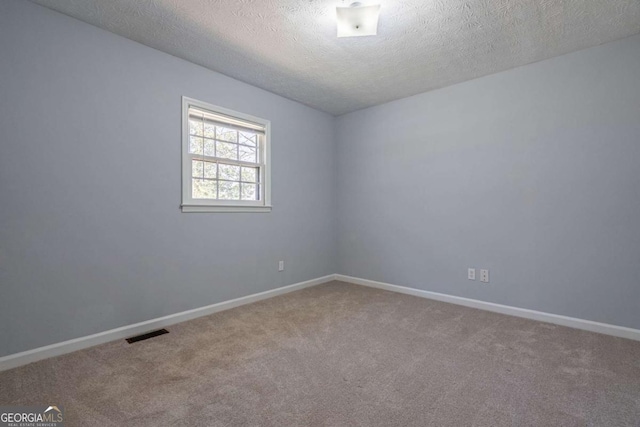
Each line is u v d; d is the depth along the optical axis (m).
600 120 2.44
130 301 2.41
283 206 3.64
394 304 3.20
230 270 3.10
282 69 2.90
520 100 2.82
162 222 2.60
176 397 1.59
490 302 3.01
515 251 2.86
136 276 2.45
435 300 3.35
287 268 3.69
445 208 3.31
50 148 2.05
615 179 2.38
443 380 1.75
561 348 2.15
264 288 3.43
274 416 1.45
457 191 3.22
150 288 2.53
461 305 3.17
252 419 1.42
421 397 1.59
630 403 1.53
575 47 2.48
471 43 2.42
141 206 2.48
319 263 4.13
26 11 1.96
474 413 1.46
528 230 2.79
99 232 2.26
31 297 1.97
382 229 3.87
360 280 4.10
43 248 2.02
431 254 3.43
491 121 2.99
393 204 3.76
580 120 2.52
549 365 1.91
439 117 3.36
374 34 2.10
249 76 3.06
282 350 2.13
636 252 2.30
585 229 2.51
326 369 1.88
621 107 2.36
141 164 2.47
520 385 1.70
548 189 2.68
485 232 3.04
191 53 2.61
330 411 1.48
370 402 1.55
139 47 2.46
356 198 4.14
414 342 2.26
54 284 2.06
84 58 2.19
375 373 1.83
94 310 2.23
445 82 3.19
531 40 2.37
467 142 3.15
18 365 1.91
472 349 2.14
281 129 3.60
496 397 1.59
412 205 3.59
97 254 2.25
